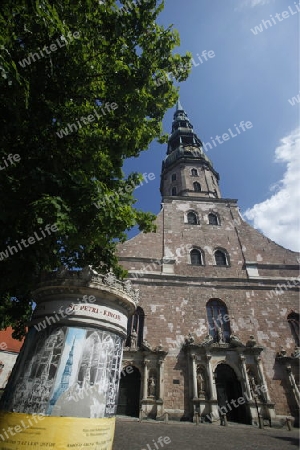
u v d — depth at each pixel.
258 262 22.06
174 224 24.23
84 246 8.20
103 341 5.78
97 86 6.80
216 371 18.22
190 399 15.82
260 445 9.93
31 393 4.99
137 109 6.98
